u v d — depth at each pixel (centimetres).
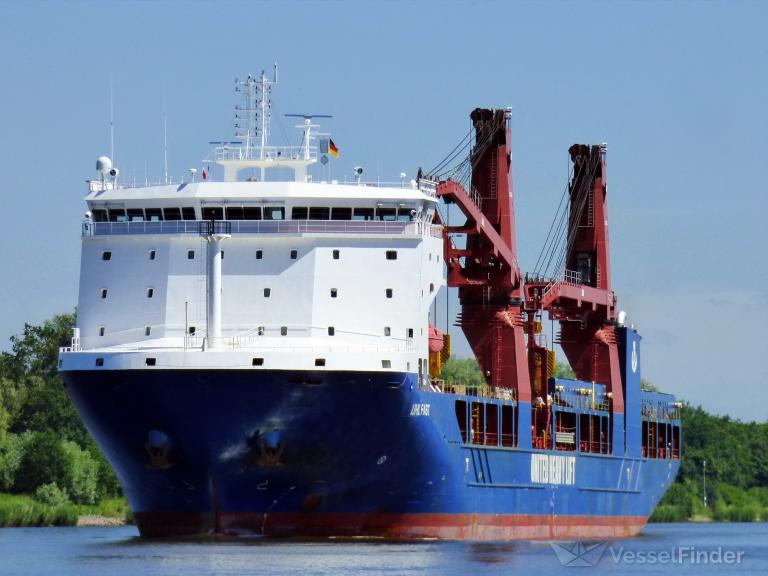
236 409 19225
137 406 19475
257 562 18238
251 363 19012
